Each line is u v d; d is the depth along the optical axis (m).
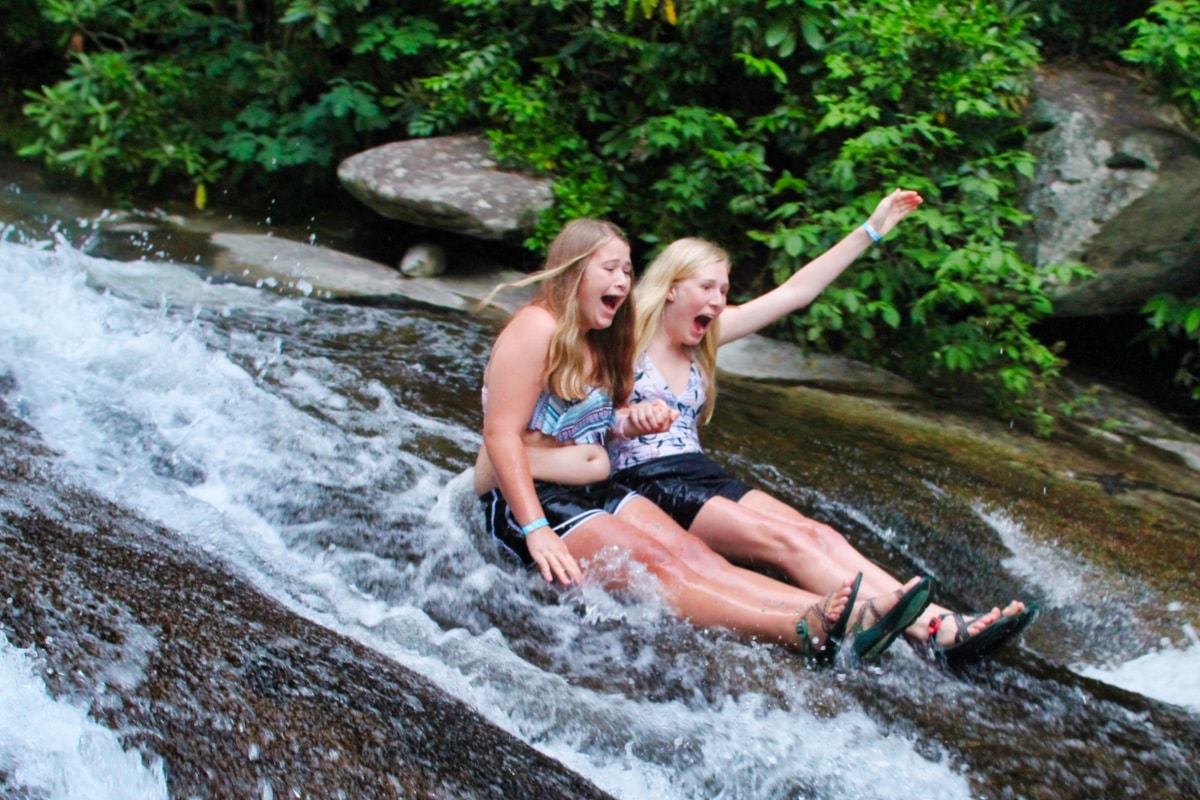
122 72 6.43
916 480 4.04
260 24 7.53
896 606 2.66
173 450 3.45
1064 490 4.14
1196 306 5.16
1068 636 3.33
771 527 3.09
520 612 2.94
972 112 5.18
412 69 6.85
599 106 6.16
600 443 3.18
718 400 4.62
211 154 6.77
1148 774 2.61
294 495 3.33
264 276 5.39
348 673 2.27
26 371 3.73
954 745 2.58
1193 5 5.04
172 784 1.73
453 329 5.03
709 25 5.63
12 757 1.63
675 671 2.73
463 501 3.38
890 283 4.93
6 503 2.56
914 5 5.19
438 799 1.93
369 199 5.68
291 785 1.82
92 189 6.52
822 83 5.43
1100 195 5.09
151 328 4.34
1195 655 3.17
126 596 2.21
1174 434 4.95
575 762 2.39
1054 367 5.12
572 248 2.95
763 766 2.41
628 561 2.94
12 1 7.23
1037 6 5.81
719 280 3.24
